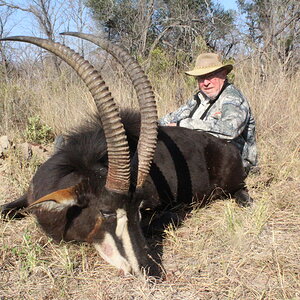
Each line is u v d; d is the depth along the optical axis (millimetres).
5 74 5016
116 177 1649
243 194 2482
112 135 1597
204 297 1601
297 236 2018
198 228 2152
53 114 4043
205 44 5070
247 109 2602
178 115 2846
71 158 1888
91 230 1780
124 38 7191
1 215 2221
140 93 1716
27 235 1977
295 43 5453
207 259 1844
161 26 7383
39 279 1716
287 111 3805
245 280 1690
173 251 1930
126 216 1688
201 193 2377
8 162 2738
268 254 1856
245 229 2074
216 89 2635
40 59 5496
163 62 4980
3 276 1734
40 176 1996
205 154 2377
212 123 2447
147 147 1724
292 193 2484
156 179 2186
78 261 1856
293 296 1577
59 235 1894
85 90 4438
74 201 1723
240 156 2480
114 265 1740
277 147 3193
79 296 1619
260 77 4297
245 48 4957
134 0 7645
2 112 4082
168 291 1632
